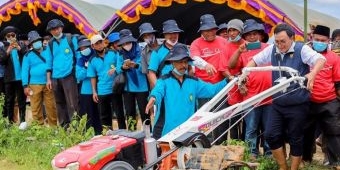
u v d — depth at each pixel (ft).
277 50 18.72
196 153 15.12
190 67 21.63
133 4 34.14
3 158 24.39
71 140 24.73
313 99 21.26
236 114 18.35
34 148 24.91
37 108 32.40
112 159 15.12
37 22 43.04
